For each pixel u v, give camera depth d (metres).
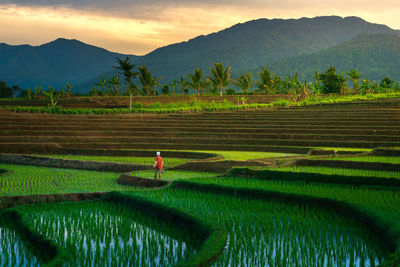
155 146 40.12
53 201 18.55
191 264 9.79
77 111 62.59
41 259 11.27
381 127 45.09
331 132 43.97
